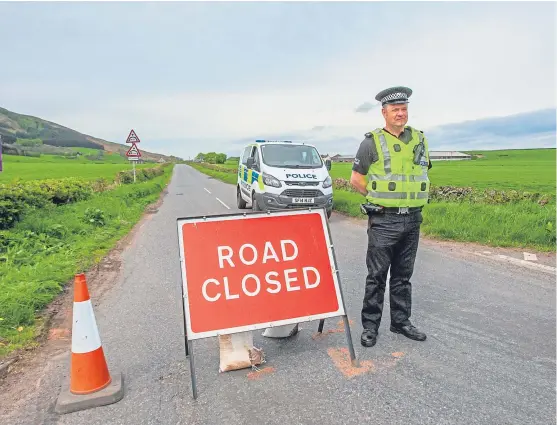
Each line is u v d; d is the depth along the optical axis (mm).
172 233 9359
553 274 5449
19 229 7898
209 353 3566
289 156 10945
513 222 7977
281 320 3227
